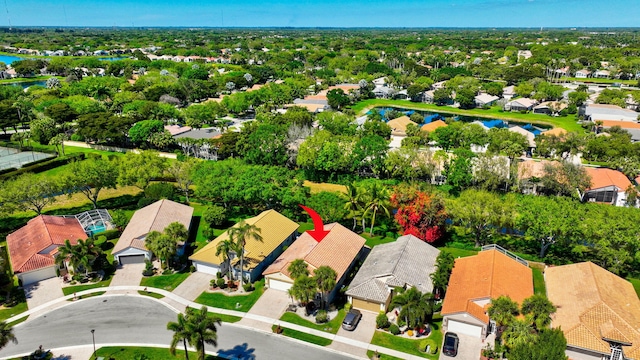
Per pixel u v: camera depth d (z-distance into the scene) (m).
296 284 55.94
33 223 77.81
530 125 170.25
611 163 109.62
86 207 94.94
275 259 72.25
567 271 62.91
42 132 137.25
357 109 197.25
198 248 77.12
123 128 136.88
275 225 76.56
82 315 59.44
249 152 111.81
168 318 58.97
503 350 50.03
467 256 72.81
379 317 56.25
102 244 77.00
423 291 59.06
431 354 52.00
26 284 66.38
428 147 121.62
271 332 55.91
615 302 54.69
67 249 64.62
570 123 168.12
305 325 57.28
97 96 188.38
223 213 83.38
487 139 126.19
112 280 67.75
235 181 85.31
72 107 157.75
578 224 65.62
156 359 51.75
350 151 105.62
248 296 63.53
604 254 64.31
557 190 91.31
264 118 143.00
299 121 136.75
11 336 47.97
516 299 55.03
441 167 101.81
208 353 52.44
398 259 63.59
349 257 68.50
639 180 99.88
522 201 72.75
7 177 104.19
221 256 67.31
